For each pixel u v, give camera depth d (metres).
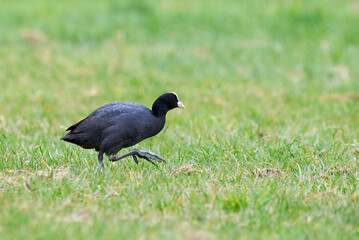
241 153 10.73
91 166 9.84
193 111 15.11
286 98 16.61
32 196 8.19
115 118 9.36
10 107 15.44
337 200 8.33
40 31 24.23
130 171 9.42
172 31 24.67
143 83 18.27
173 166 9.98
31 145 11.25
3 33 23.67
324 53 21.69
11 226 7.07
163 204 7.96
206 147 11.08
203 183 8.85
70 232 6.89
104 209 7.80
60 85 18.05
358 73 19.42
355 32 23.78
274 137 12.21
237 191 8.55
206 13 26.64
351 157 10.86
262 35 24.14
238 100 16.38
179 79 18.88
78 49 22.44
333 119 14.12
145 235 6.89
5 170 9.60
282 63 20.81
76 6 28.39
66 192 8.32
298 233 7.17
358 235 7.20
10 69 19.47
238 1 29.25
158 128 9.76
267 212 7.73
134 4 27.39
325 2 28.50
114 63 20.28
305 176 9.67
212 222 7.47
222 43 23.14
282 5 27.64
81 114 15.09
